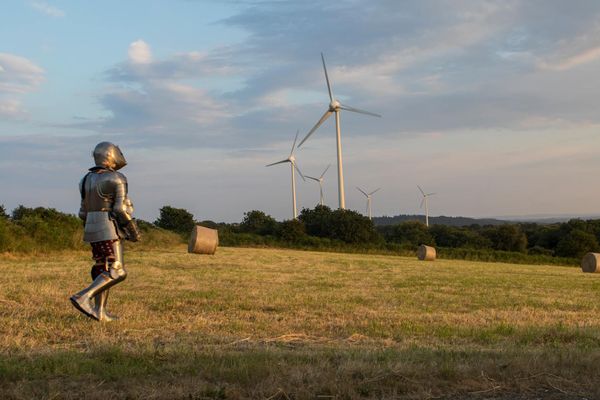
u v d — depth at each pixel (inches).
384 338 353.4
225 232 2214.6
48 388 198.1
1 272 732.0
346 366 230.7
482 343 339.9
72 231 1272.1
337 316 442.3
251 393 201.2
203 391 199.2
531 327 397.4
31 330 340.5
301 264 1111.6
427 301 557.6
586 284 839.1
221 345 302.7
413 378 222.8
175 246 1549.0
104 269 356.2
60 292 529.3
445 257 2127.2
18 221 1227.9
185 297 526.9
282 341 330.3
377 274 908.0
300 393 202.1
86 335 329.7
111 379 212.7
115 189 345.7
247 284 674.2
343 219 2404.0
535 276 1013.8
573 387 223.6
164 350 259.9
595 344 331.0
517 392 217.2
